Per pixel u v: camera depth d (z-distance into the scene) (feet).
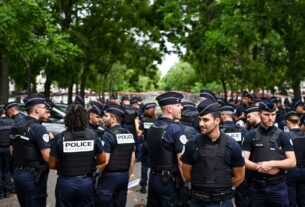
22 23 49.11
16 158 19.17
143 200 28.19
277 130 17.75
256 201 17.95
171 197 17.95
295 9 54.44
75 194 17.12
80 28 76.84
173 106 18.42
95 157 17.93
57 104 51.03
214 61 102.94
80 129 17.39
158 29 84.79
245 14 60.80
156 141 18.11
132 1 82.43
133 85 106.32
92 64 82.89
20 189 19.07
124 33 83.51
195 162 14.75
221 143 14.53
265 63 74.13
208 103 14.40
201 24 79.51
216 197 14.44
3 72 61.11
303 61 60.49
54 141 17.30
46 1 52.47
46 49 52.11
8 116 29.17
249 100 32.45
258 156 17.62
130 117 36.94
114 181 19.39
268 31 62.18
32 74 77.00
